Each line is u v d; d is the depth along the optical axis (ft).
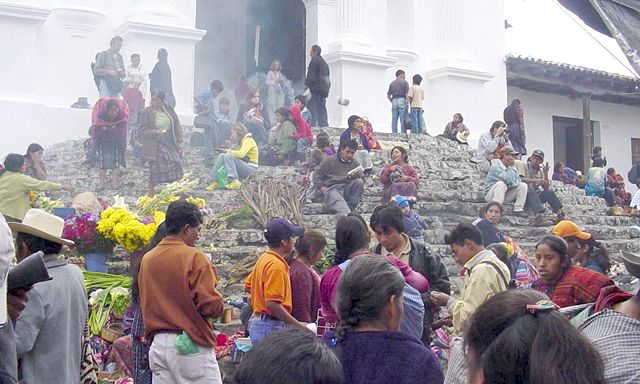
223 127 48.55
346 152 40.91
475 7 75.61
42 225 15.37
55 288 14.51
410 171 41.32
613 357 8.65
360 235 18.06
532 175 48.60
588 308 10.30
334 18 68.80
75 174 44.73
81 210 34.12
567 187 55.62
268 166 47.37
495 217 33.04
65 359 14.44
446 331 24.57
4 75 51.26
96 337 24.49
